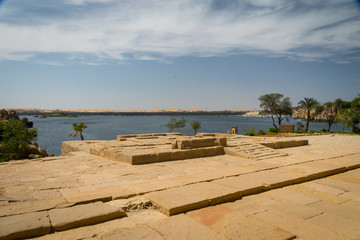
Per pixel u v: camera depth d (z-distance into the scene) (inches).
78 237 157.6
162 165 419.2
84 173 358.0
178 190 245.6
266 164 387.5
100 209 193.8
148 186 260.1
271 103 2042.3
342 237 161.8
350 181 314.8
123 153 444.5
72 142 753.0
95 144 708.7
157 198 220.7
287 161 433.4
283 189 274.2
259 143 634.2
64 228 168.6
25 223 164.2
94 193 236.8
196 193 235.0
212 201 220.8
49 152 1429.6
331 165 385.7
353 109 1615.4
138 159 426.6
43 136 2380.7
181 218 188.9
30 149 1090.7
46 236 158.7
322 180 318.3
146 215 199.2
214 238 156.9
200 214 198.4
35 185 287.3
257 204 223.3
